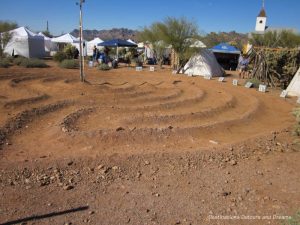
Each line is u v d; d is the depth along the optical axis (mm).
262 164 6031
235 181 5270
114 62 23688
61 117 8719
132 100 10641
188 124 8344
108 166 5586
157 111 9484
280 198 4699
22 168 5270
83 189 4840
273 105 11805
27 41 30547
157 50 26219
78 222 3963
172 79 17188
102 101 10469
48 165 5441
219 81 17562
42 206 4301
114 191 4820
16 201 4395
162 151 6281
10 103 9281
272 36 30328
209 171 5633
